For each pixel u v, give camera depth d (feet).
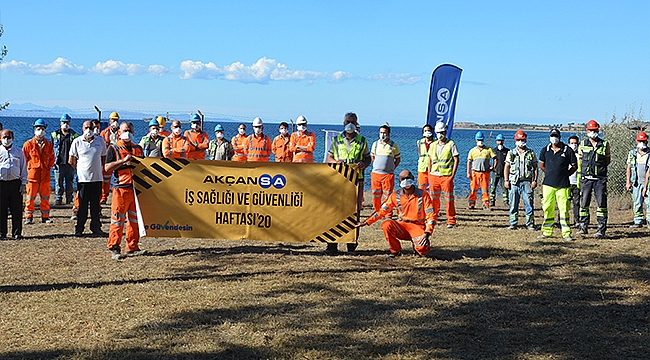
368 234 42.04
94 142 40.04
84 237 39.60
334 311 23.27
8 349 19.11
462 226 47.50
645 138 46.26
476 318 22.74
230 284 27.27
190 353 18.88
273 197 33.99
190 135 53.16
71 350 18.99
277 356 18.71
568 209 40.55
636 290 27.07
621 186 68.85
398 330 21.22
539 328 21.75
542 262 32.71
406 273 29.71
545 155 41.22
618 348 19.84
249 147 56.54
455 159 46.80
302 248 36.19
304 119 54.65
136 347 19.29
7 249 35.29
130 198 33.50
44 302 24.25
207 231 33.96
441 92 53.01
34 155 45.91
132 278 28.37
